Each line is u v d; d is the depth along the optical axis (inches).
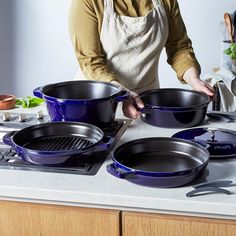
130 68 81.9
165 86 133.2
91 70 74.6
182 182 46.9
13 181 49.1
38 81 140.1
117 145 58.1
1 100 73.3
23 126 63.6
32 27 134.2
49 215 48.9
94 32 77.0
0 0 133.1
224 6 123.6
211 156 53.3
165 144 54.2
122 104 66.4
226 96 104.5
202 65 129.9
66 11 130.9
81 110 58.9
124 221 47.1
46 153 50.1
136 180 47.0
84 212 47.9
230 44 111.7
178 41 83.7
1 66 140.6
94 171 50.8
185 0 124.8
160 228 46.4
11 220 50.1
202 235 45.6
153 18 79.8
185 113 62.5
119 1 78.7
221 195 45.4
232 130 61.4
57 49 135.3
